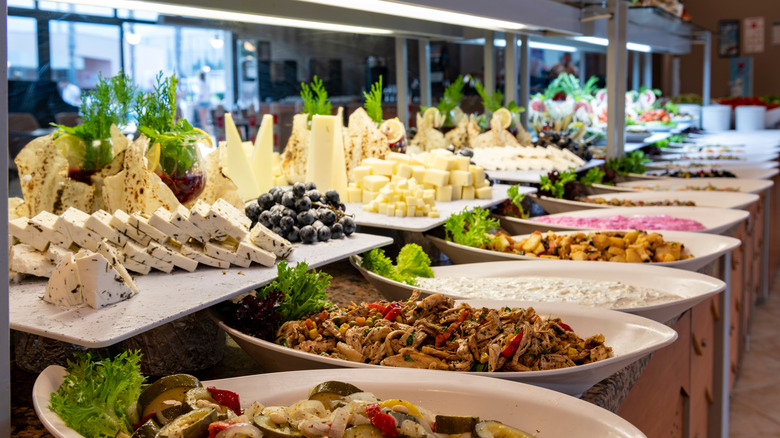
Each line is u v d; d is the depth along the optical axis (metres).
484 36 3.42
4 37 0.85
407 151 3.14
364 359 1.18
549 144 3.61
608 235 2.19
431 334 1.20
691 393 2.23
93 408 0.87
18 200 1.63
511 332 1.17
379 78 3.11
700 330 2.32
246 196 2.09
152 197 1.56
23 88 1.88
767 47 8.61
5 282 0.88
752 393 3.30
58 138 1.58
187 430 0.80
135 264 1.40
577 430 0.94
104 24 2.04
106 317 1.15
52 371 0.95
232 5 1.75
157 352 1.25
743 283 3.60
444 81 3.79
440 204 2.42
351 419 0.84
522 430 0.96
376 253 1.73
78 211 1.44
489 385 1.02
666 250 2.10
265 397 1.00
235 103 2.58
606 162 3.75
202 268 1.48
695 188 3.50
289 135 2.83
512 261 1.91
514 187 2.60
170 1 1.62
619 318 1.35
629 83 6.54
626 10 3.64
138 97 1.67
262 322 1.25
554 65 5.18
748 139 5.83
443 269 1.91
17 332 1.25
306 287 1.33
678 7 4.37
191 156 1.68
